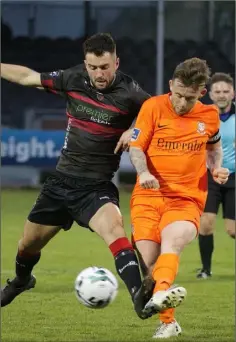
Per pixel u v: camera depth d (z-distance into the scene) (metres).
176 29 51.38
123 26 51.56
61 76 14.36
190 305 18.03
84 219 13.80
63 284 20.91
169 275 12.70
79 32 52.19
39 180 50.16
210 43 51.09
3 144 47.09
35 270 23.33
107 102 13.99
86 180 14.09
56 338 14.29
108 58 13.41
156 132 13.57
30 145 47.25
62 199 14.16
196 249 28.66
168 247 12.99
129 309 17.56
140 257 13.62
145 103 13.70
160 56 44.41
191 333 14.80
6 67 14.80
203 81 13.02
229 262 25.45
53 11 52.03
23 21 52.12
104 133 14.06
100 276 13.13
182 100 13.18
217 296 19.27
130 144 13.50
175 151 13.58
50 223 14.52
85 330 15.10
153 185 12.80
